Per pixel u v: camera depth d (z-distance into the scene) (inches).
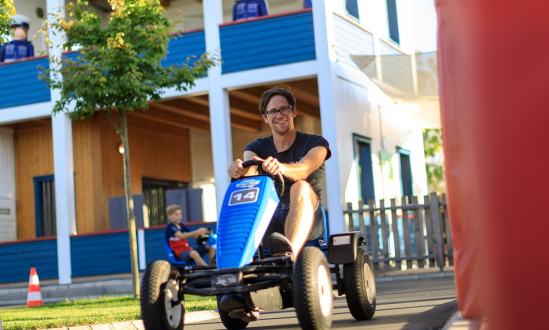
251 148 180.5
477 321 80.4
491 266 70.5
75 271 521.0
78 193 576.4
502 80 70.2
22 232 601.6
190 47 501.7
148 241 512.7
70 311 304.5
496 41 70.6
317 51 473.1
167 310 140.7
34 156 602.9
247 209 147.3
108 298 410.3
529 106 68.9
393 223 454.9
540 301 67.7
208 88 493.0
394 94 462.9
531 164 68.5
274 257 146.4
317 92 545.0
